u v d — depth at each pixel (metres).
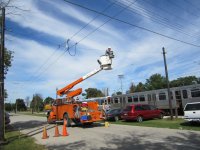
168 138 12.52
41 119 38.12
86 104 21.31
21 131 20.22
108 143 12.03
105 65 19.38
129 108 24.88
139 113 24.50
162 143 11.16
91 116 21.17
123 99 36.34
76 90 23.38
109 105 38.44
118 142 12.17
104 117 21.95
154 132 15.23
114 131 16.94
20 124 28.19
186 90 27.41
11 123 30.31
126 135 14.56
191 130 15.38
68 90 23.83
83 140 13.40
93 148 10.86
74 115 22.05
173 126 18.00
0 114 13.15
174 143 10.98
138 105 25.02
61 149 10.98
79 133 16.75
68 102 23.41
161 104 30.06
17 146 11.95
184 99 27.55
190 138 12.17
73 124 24.33
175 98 28.50
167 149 9.77
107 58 19.34
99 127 20.50
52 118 25.89
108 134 15.43
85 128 20.11
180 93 28.03
